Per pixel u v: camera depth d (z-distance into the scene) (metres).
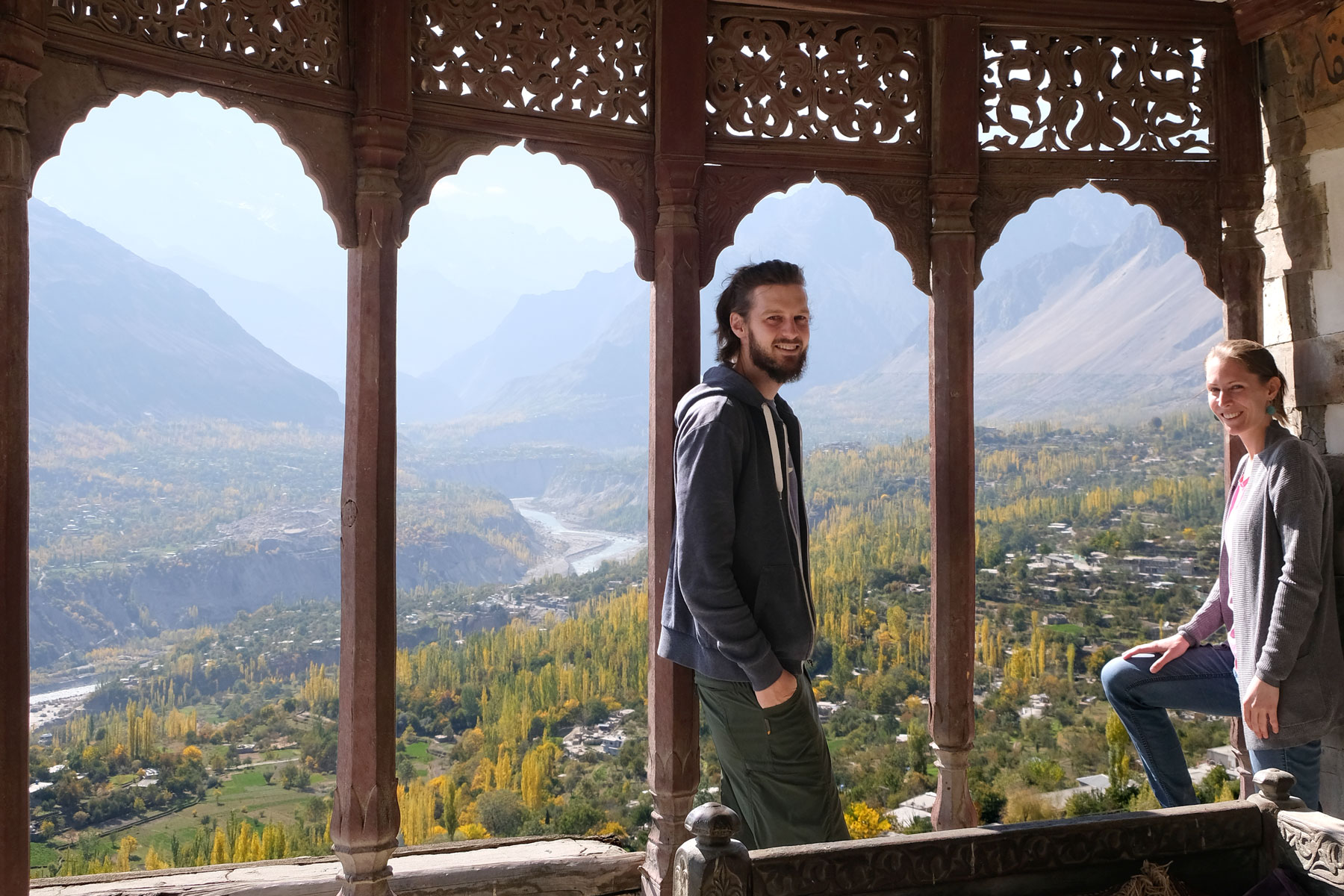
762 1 2.97
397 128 2.59
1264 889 1.75
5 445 1.97
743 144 2.98
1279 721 2.67
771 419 2.49
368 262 2.58
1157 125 3.21
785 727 2.41
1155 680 3.02
